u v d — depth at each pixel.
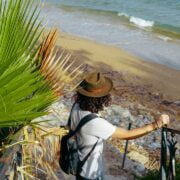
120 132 3.70
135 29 25.39
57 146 3.89
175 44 22.30
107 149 8.16
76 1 32.66
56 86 3.43
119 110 11.76
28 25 3.47
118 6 32.62
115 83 14.98
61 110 9.95
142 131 3.68
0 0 3.52
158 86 15.48
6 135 3.37
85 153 3.81
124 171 7.32
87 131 3.74
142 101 13.37
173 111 12.86
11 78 2.72
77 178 3.94
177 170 5.84
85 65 16.61
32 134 3.62
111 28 24.98
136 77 16.23
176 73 17.44
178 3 34.88
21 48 3.33
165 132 3.66
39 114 2.78
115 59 18.45
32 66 3.39
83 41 21.03
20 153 3.58
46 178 5.22
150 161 8.42
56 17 26.58
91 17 27.72
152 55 19.86
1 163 3.26
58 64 3.60
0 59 3.23
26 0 3.44
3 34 3.34
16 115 2.74
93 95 3.71
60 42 20.12
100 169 3.91
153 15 30.42
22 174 3.42
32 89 2.76
